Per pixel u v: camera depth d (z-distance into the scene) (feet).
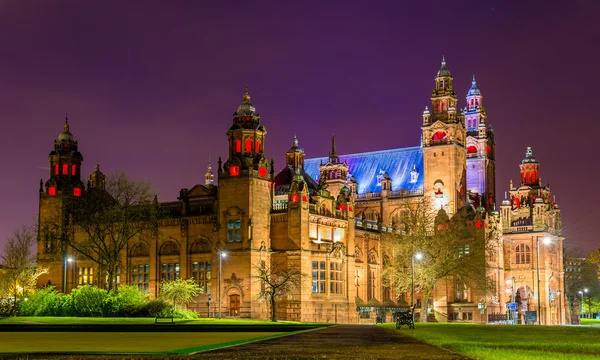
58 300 326.03
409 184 574.56
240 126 396.78
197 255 401.49
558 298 587.68
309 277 388.78
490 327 285.02
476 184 620.08
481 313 475.31
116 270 420.77
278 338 184.24
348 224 430.20
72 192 448.65
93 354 132.36
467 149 628.28
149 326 247.91
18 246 421.59
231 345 155.22
